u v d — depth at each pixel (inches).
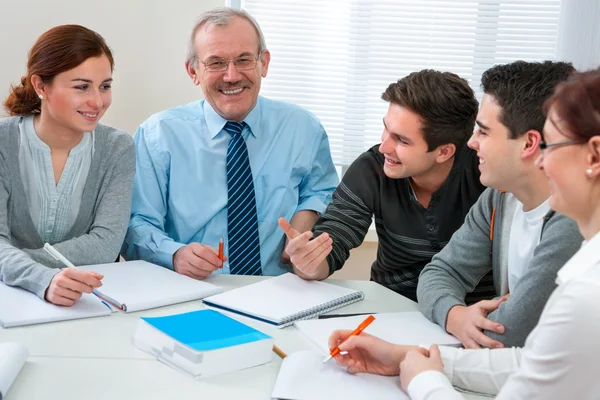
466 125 66.7
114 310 57.8
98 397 42.4
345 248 72.0
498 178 53.2
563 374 32.6
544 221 52.6
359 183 74.1
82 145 74.5
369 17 107.4
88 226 76.2
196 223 83.3
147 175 83.7
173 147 84.3
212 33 79.5
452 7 107.3
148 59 101.7
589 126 32.1
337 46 108.1
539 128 50.3
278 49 107.9
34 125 73.4
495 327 51.6
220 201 83.5
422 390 41.9
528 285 50.8
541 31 109.2
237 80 79.6
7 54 99.1
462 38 108.6
